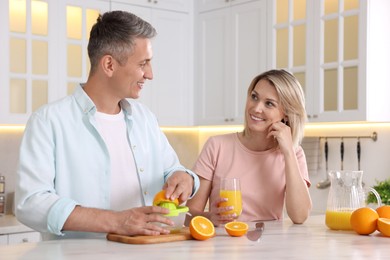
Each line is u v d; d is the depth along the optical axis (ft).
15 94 13.52
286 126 8.80
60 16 14.08
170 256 5.54
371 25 12.72
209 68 16.17
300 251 5.90
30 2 13.64
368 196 12.60
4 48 13.26
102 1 14.75
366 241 6.59
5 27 13.28
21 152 6.87
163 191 6.86
